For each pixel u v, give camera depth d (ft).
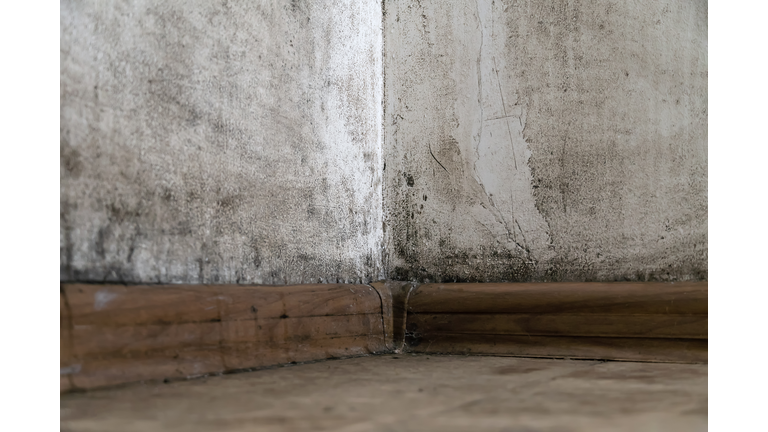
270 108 6.41
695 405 3.78
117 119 4.74
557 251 7.38
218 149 5.72
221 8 5.82
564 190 7.39
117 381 4.41
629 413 3.55
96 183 4.55
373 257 8.05
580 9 7.41
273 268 6.35
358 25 8.07
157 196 5.06
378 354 7.09
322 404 3.87
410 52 8.40
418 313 7.47
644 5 7.10
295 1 6.88
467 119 7.98
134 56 4.90
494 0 7.89
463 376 5.14
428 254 8.08
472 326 7.13
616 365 5.86
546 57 7.55
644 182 7.02
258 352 5.69
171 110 5.23
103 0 4.66
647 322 6.29
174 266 5.18
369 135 8.20
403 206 8.28
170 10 5.25
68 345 4.15
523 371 5.45
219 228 5.69
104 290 4.45
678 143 6.90
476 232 7.82
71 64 4.41
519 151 7.65
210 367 5.15
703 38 6.84
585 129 7.32
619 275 7.07
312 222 6.98
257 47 6.26
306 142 6.95
